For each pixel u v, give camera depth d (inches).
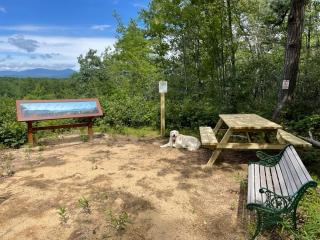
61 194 167.2
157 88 511.8
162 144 279.6
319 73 379.9
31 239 124.9
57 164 221.5
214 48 459.2
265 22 527.5
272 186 131.6
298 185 110.4
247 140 270.7
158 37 572.7
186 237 123.8
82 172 202.4
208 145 198.4
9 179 193.6
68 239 124.4
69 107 288.4
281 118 320.2
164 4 488.1
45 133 322.0
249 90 415.2
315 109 335.9
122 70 740.7
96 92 553.0
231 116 249.8
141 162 222.8
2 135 275.6
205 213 142.9
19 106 266.4
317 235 118.0
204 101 390.9
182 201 155.7
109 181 184.7
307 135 273.6
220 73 467.8
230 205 150.3
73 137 315.9
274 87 449.4
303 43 676.1
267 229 125.3
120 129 340.5
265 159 159.0
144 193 166.2
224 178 186.7
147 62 677.9
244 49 609.3
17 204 155.9
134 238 124.0
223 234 125.3
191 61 512.4
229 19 463.2
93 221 137.3
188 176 191.2
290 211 110.3
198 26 467.5
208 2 449.4
